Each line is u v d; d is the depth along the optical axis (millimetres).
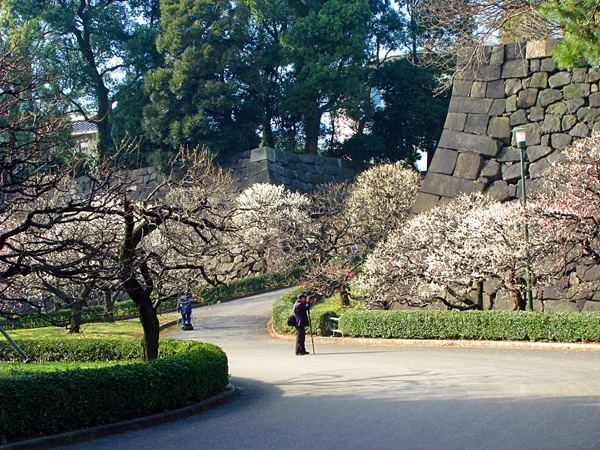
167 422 8367
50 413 7230
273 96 45312
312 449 6172
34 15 41875
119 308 29312
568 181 16953
